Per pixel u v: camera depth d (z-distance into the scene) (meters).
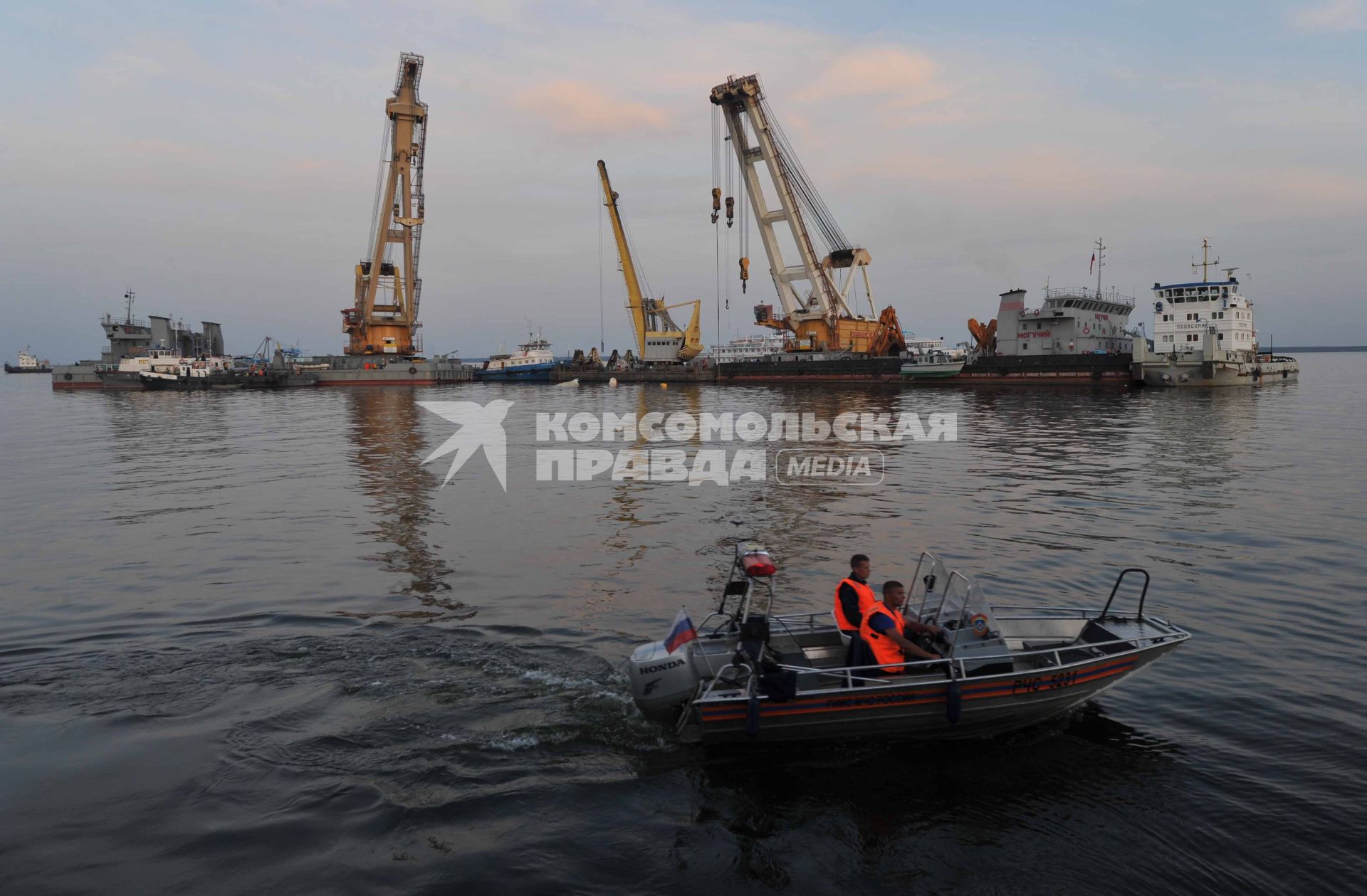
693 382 111.00
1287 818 7.25
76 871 6.56
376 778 7.99
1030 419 48.41
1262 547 16.89
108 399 90.00
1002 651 8.99
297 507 22.66
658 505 22.72
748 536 18.48
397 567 15.95
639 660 8.80
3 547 17.88
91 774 8.04
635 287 118.50
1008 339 84.69
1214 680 10.21
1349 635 11.70
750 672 8.44
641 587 14.46
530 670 10.59
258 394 99.19
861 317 102.94
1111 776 8.05
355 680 10.27
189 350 120.06
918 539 17.94
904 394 77.50
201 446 39.62
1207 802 7.54
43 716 9.30
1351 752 8.36
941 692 8.44
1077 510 21.09
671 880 6.50
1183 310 75.31
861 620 9.20
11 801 7.55
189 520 20.92
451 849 6.89
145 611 13.15
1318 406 55.78
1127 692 9.94
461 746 8.61
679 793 7.78
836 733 8.70
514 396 91.06
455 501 23.61
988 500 22.66
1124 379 74.25
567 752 8.51
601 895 6.32
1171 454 31.91
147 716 9.30
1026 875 6.54
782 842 7.01
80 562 16.47
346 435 45.09
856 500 23.00
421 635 11.91
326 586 14.61
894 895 6.32
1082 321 81.19
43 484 27.30
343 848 6.89
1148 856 6.76
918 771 8.18
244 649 11.35
